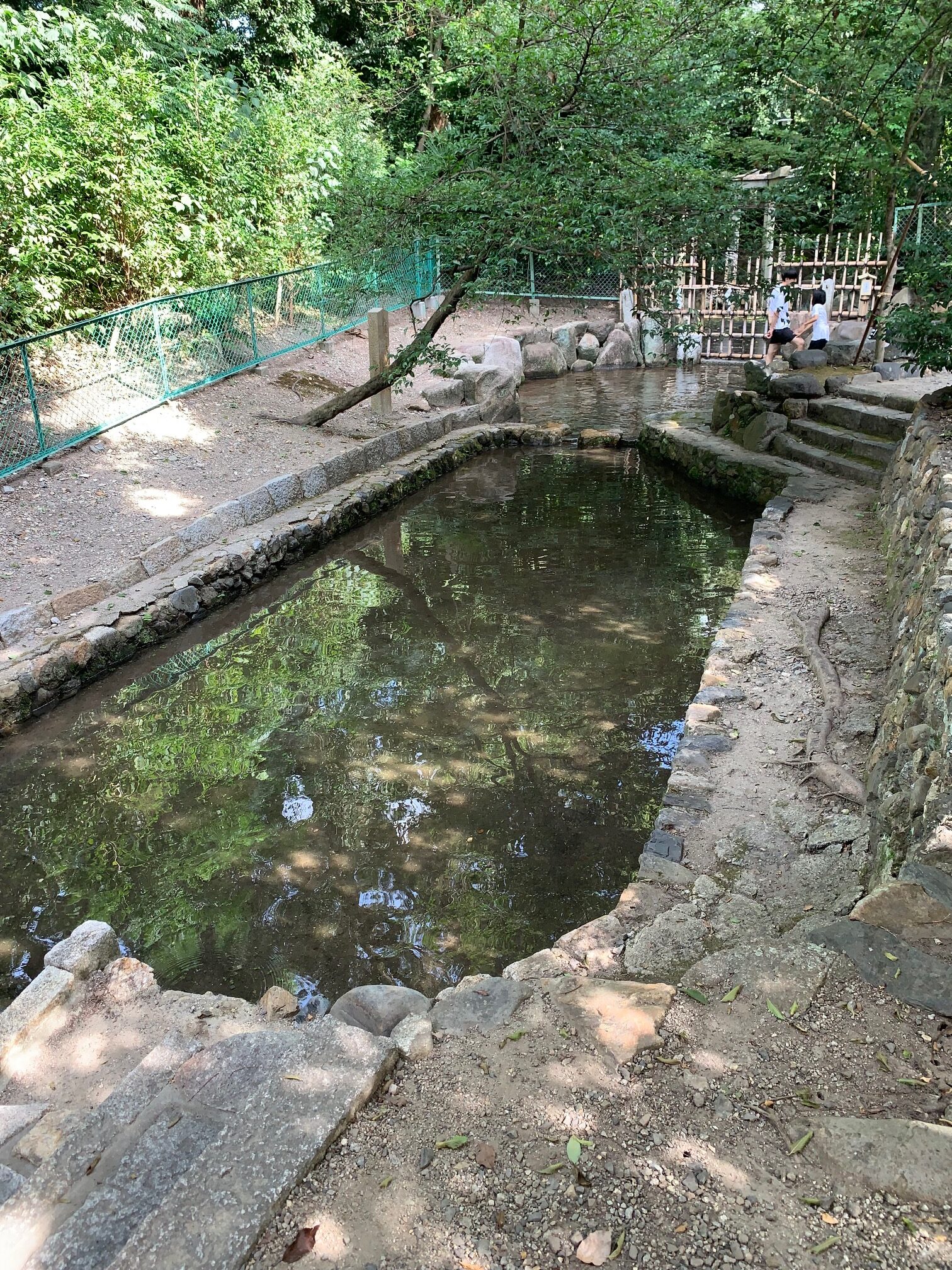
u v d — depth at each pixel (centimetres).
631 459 1198
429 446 1156
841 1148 210
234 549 774
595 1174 210
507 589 772
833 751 440
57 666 598
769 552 724
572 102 872
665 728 538
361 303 1381
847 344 1199
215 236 1095
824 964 273
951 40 789
